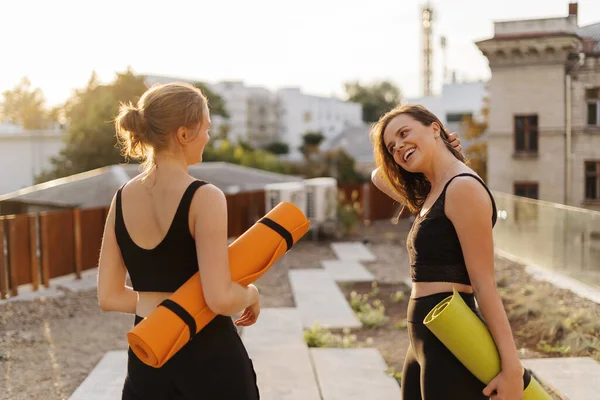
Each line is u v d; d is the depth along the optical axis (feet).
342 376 15.03
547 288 22.84
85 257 30.81
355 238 49.47
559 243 25.55
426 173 7.41
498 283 26.05
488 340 6.43
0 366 15.83
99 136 107.55
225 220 6.19
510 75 53.31
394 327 21.45
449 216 6.67
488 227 6.49
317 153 122.62
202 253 6.05
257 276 6.46
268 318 21.75
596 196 48.39
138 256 6.42
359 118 276.82
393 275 32.60
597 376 13.96
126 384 6.72
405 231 54.90
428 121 7.29
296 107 246.06
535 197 52.80
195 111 6.40
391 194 8.59
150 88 6.58
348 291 28.48
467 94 107.14
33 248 26.45
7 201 44.42
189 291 6.11
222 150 113.70
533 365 14.97
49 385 14.38
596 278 21.57
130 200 6.54
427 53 141.69
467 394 6.66
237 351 6.51
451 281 6.85
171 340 5.94
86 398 13.25
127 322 21.27
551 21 50.29
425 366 6.86
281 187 45.93
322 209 48.78
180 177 6.34
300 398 13.33
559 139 50.31
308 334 18.65
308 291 27.48
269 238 6.56
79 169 107.45
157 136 6.32
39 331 19.81
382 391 13.89
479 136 74.02
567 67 49.90
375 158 8.02
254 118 241.14
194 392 6.32
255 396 6.64
